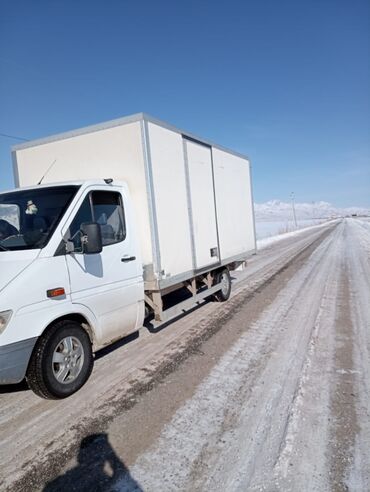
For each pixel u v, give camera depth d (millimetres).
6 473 2574
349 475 2412
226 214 7730
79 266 3809
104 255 4156
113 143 4859
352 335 5285
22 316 3186
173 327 5996
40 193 4137
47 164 5426
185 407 3381
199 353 4754
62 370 3617
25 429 3117
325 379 3879
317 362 4344
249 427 3018
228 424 3076
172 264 5258
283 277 10633
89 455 2734
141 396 3625
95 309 3996
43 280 3404
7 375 3092
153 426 3086
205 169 6719
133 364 4453
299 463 2549
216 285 7336
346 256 15094
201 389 3734
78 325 3811
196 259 6145
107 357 4723
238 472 2480
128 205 4641
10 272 3234
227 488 2334
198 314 6816
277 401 3436
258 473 2463
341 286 8867
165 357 4648
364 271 10984
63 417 3287
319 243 23078
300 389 3666
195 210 6207
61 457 2725
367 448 2688
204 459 2633
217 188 7281
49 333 3477
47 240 3586
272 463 2559
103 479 2471
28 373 3393
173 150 5453
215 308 7246
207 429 3012
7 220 4023
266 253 18516
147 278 4848
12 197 4215
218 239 7223
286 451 2684
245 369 4207
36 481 2480
